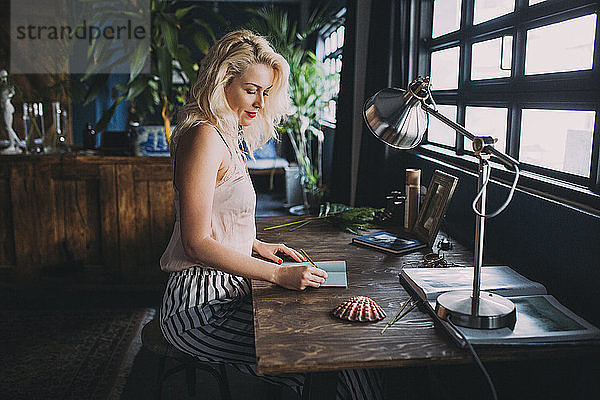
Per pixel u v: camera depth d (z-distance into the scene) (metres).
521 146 2.27
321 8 7.03
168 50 3.95
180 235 1.95
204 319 1.87
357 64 4.27
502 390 1.88
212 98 1.80
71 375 2.78
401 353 1.34
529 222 1.91
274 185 8.10
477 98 2.60
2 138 4.40
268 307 1.62
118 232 3.83
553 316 1.50
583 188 1.76
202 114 1.83
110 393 2.62
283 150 7.79
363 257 2.11
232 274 1.78
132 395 2.62
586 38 1.80
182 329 1.88
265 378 1.97
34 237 3.81
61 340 3.17
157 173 3.77
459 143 2.76
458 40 2.82
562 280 1.72
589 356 1.44
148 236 3.85
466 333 1.40
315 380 1.45
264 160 7.51
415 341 1.41
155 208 3.81
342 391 1.87
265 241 2.32
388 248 2.17
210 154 1.76
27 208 3.78
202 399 2.61
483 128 2.59
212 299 1.88
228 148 1.84
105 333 3.27
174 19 4.02
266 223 2.62
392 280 1.85
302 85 5.77
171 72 3.95
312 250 2.20
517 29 2.20
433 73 3.29
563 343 1.38
